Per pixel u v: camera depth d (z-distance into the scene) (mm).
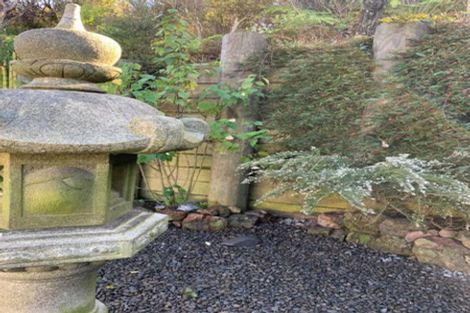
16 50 875
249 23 5219
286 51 2846
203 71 2926
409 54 2426
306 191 2193
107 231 847
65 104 777
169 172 3361
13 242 750
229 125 2746
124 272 1988
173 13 2803
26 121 718
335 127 2564
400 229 2393
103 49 879
